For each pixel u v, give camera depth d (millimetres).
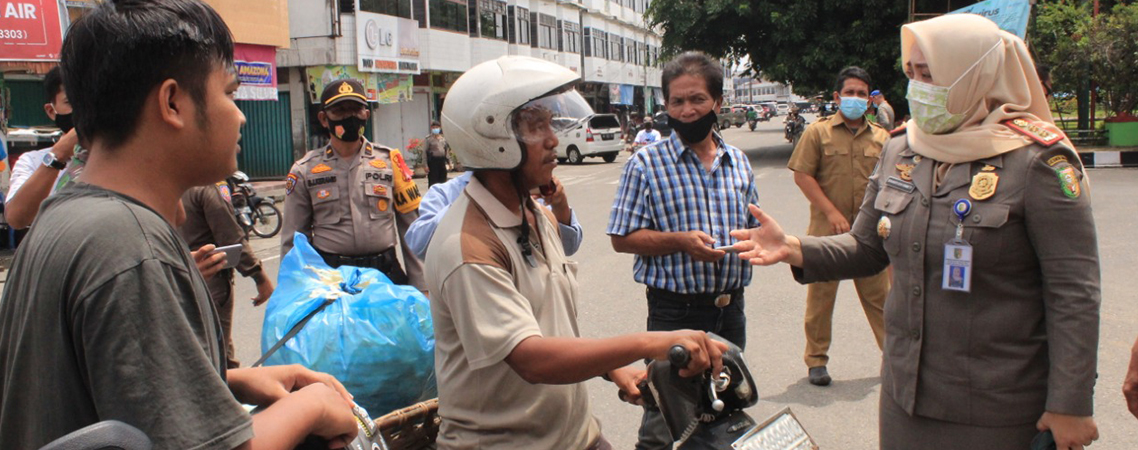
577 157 24188
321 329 2535
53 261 1153
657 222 3236
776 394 4559
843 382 4711
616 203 3314
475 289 1781
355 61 20469
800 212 10945
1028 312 2125
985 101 2180
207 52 1285
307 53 20094
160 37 1219
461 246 1812
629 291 6969
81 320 1121
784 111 80188
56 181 3402
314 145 20922
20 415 1195
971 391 2176
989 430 2172
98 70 1213
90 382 1130
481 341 1754
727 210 3230
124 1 1246
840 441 3941
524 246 1914
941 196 2207
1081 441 2027
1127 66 16375
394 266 4070
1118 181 13000
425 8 23625
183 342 1175
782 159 21703
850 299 6406
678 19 21875
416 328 2594
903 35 2338
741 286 3250
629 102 47125
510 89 1825
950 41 2139
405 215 4145
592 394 4645
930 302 2230
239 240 3918
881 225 2369
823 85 21641
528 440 1923
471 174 1959
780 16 20391
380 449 1656
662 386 1987
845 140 4695
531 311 1829
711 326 3232
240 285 7832
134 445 1014
